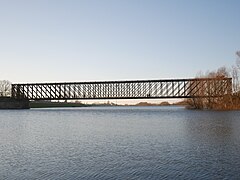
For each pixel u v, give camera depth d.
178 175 21.08
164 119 78.12
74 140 39.00
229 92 122.94
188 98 141.12
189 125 57.28
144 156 27.53
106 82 149.62
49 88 159.38
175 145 33.44
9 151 31.20
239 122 61.00
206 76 134.38
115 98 152.38
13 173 22.44
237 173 21.39
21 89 161.62
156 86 147.50
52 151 30.98
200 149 30.61
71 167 23.84
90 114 116.75
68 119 83.81
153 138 39.66
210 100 129.62
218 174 21.19
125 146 33.38
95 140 38.69
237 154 27.80
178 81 140.50
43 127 58.66
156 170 22.48
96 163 25.05
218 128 50.31
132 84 151.12
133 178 20.58
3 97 165.12
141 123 66.12
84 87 156.50
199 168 22.83
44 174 22.02
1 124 66.25
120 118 87.62
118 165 24.23
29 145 35.12
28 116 98.88
